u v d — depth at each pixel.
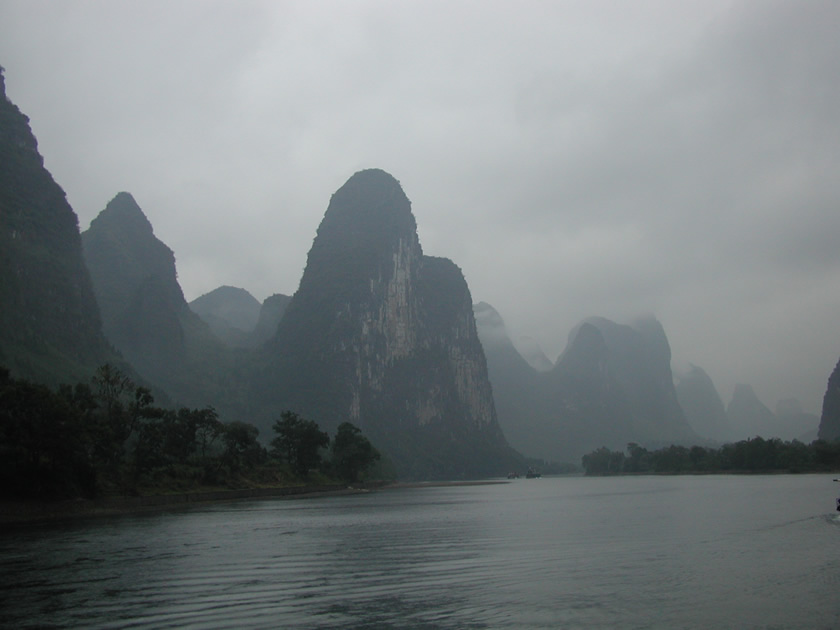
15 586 34.75
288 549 49.06
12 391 80.50
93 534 60.88
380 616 28.16
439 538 55.75
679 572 37.41
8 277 190.25
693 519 69.00
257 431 156.88
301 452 170.25
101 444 93.94
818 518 67.06
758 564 39.88
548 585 34.03
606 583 34.41
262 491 141.12
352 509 99.44
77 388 99.94
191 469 129.38
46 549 49.59
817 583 34.12
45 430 81.50
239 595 32.41
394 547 50.00
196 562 42.66
